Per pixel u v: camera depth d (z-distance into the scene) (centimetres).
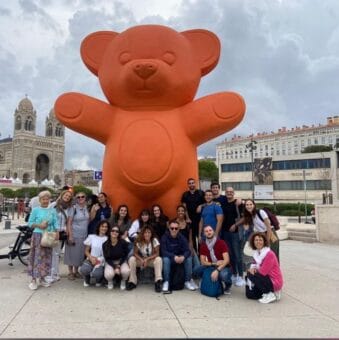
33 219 532
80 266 566
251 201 568
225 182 5172
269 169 4572
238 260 576
